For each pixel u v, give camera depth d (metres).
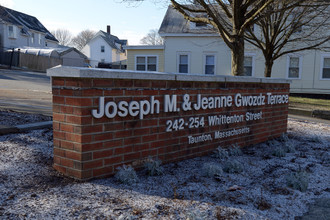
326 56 20.02
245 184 4.17
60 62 39.41
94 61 56.09
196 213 2.98
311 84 20.48
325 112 13.00
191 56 21.22
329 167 5.20
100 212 3.04
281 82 7.58
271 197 3.74
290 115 13.49
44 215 2.90
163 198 3.49
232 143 6.24
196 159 5.29
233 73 8.53
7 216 2.82
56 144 4.04
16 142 5.21
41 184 3.65
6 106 9.22
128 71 4.07
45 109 9.34
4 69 30.39
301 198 3.80
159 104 4.63
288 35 13.37
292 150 6.21
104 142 3.96
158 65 21.78
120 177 3.91
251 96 6.61
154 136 4.61
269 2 7.11
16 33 40.88
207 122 5.58
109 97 3.94
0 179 3.67
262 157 5.73
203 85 5.40
